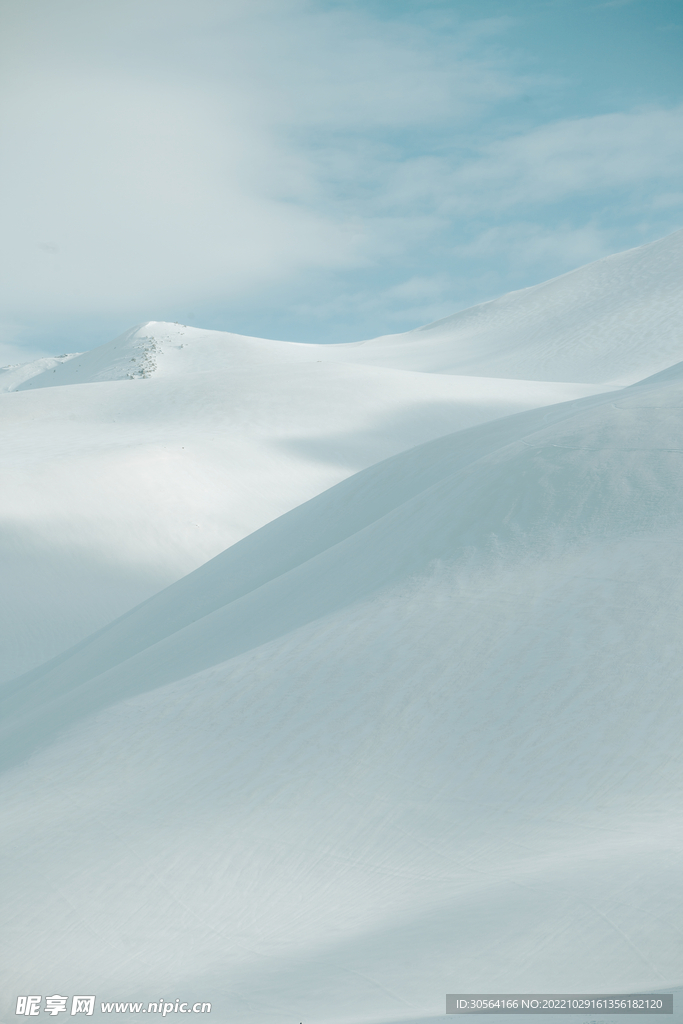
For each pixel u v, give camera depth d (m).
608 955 3.43
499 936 3.75
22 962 4.93
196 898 5.17
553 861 4.46
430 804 5.43
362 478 16.23
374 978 3.68
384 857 5.11
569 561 7.50
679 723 5.35
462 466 12.59
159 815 6.13
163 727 7.57
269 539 15.92
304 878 5.12
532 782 5.31
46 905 5.40
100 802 6.61
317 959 4.14
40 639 20.12
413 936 4.00
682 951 3.32
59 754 7.94
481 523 8.90
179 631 11.93
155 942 4.87
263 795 6.00
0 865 6.01
